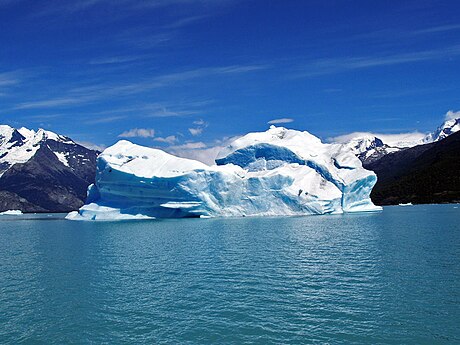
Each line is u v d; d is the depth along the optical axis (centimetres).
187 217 7144
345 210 7812
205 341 1677
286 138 8569
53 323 1916
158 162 7006
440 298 2103
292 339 1675
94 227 6041
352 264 2875
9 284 2573
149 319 1917
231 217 7131
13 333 1817
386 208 10525
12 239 5056
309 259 3077
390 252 3284
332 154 8125
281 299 2136
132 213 7062
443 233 4400
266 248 3597
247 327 1794
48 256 3544
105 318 1952
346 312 1941
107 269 2903
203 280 2517
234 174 7175
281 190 7181
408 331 1730
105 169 6800
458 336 1680
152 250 3631
